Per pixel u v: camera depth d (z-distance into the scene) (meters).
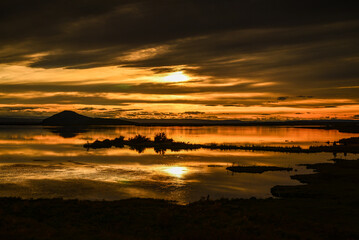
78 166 61.62
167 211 27.17
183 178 50.56
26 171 55.12
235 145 108.81
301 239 20.42
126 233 21.30
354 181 45.53
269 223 24.28
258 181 48.34
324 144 114.38
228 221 24.58
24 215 24.89
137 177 51.00
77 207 28.30
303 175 52.06
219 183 46.84
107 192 40.38
